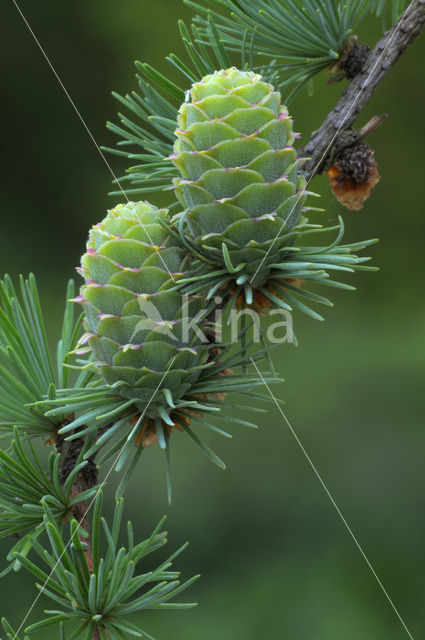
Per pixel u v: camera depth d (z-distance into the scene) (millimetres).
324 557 731
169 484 335
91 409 341
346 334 900
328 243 929
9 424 349
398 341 887
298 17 365
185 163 338
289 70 372
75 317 869
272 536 756
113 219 339
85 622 333
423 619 691
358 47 369
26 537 338
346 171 366
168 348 337
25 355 351
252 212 337
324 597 704
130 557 333
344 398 832
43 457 648
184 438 805
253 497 774
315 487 773
